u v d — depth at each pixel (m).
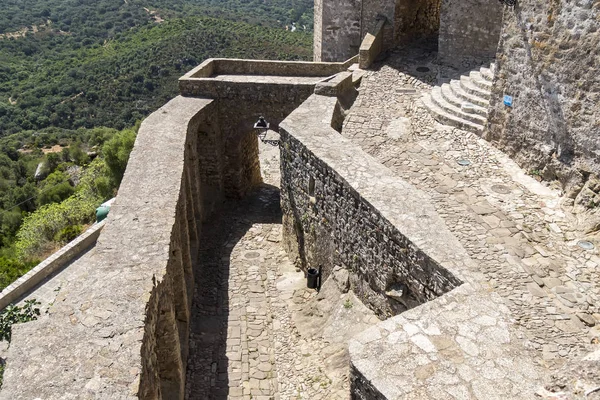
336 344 9.44
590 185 8.77
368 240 8.95
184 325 10.32
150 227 8.60
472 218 8.87
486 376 5.54
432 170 10.48
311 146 10.65
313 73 16.67
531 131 10.03
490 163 10.61
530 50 9.62
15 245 21.45
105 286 6.93
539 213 9.01
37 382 5.43
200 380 9.52
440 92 13.70
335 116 12.88
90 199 23.47
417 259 7.59
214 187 16.39
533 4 9.34
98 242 8.12
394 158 11.02
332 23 18.09
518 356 5.82
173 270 9.14
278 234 14.63
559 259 7.89
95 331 6.11
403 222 8.07
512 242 8.26
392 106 13.75
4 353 11.05
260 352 10.21
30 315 11.40
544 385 5.07
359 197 8.92
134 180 10.27
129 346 5.91
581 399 4.57
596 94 8.45
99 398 5.29
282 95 15.44
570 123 9.02
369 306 9.39
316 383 8.94
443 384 5.42
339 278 10.17
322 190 10.45
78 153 34.38
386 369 5.60
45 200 27.30
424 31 18.38
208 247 13.98
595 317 6.72
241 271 12.89
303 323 10.60
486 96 12.20
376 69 16.12
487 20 14.73
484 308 6.48
